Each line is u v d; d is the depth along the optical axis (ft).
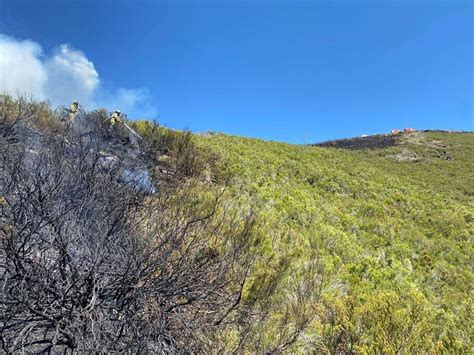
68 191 12.12
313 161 57.26
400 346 13.66
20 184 12.12
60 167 12.77
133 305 10.34
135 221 13.58
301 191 38.78
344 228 32.24
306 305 15.87
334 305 15.21
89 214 11.84
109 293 10.21
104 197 12.91
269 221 25.75
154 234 11.93
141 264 10.98
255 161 46.03
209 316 11.84
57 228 10.41
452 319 18.90
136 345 9.31
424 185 65.10
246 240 16.37
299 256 21.89
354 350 13.56
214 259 13.83
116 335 9.64
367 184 50.67
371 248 29.45
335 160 65.46
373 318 14.69
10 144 15.31
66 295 9.71
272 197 33.06
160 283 10.72
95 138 20.10
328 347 13.74
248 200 29.91
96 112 29.25
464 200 59.67
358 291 19.72
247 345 11.77
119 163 16.79
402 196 47.52
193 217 14.71
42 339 9.72
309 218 30.45
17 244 10.39
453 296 23.90
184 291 11.35
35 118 23.09
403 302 19.34
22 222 10.51
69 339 8.93
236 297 13.66
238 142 58.95
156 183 19.65
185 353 10.21
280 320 14.07
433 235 36.63
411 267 27.84
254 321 13.00
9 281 9.71
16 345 8.39
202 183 26.84
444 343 14.93
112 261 10.55
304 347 13.57
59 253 10.37
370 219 36.27
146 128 35.14
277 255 20.29
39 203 10.61
